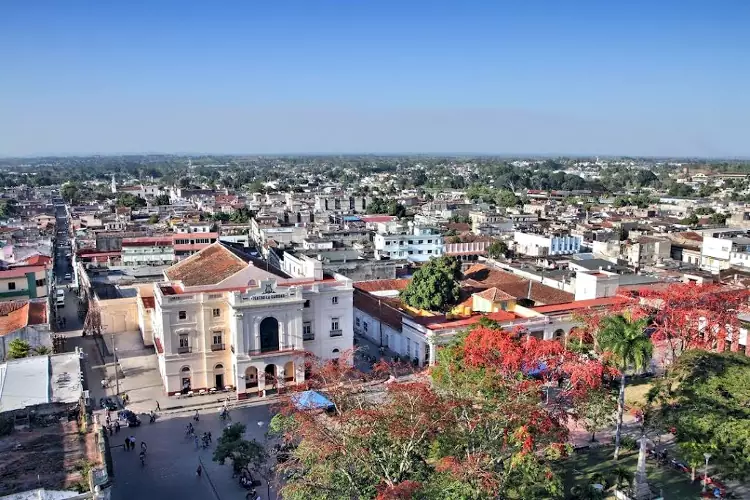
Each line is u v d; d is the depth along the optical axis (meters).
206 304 79.31
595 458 62.06
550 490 49.91
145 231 179.88
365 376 74.94
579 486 54.28
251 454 56.50
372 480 47.47
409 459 48.72
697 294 83.69
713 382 60.28
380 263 130.88
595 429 63.19
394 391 52.47
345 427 50.03
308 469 49.31
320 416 57.47
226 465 61.94
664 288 101.88
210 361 80.75
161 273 126.12
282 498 52.19
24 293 109.31
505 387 52.78
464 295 106.75
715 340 82.94
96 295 109.00
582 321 82.44
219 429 70.19
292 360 80.81
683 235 166.88
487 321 75.56
